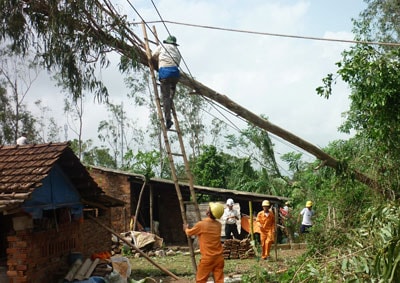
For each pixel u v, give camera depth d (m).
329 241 10.91
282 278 9.89
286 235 20.20
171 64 8.83
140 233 18.53
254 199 20.53
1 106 33.34
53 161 9.65
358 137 12.18
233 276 12.80
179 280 11.83
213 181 25.95
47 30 8.02
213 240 8.44
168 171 32.41
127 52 8.53
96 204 12.38
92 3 7.97
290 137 10.51
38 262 9.84
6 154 10.48
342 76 10.52
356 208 11.72
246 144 26.42
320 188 16.50
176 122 9.05
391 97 10.35
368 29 21.88
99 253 12.38
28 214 9.43
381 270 6.54
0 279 9.59
